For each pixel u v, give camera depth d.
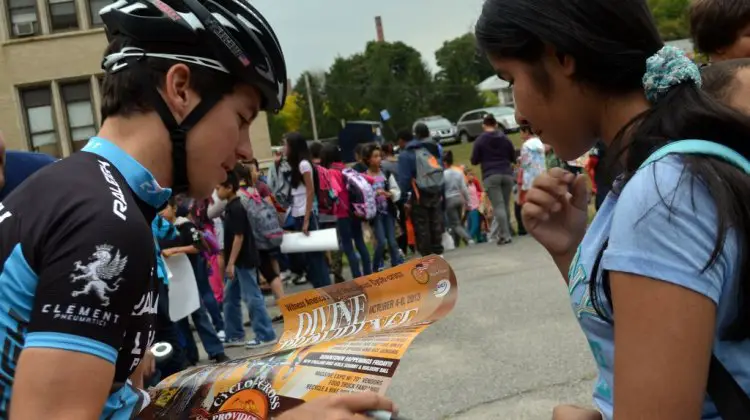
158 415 1.44
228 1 1.40
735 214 0.95
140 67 1.32
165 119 1.32
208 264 6.84
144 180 1.27
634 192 1.00
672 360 0.94
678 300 0.94
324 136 62.50
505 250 9.74
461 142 35.09
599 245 1.10
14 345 1.14
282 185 8.45
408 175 9.70
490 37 1.19
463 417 3.68
